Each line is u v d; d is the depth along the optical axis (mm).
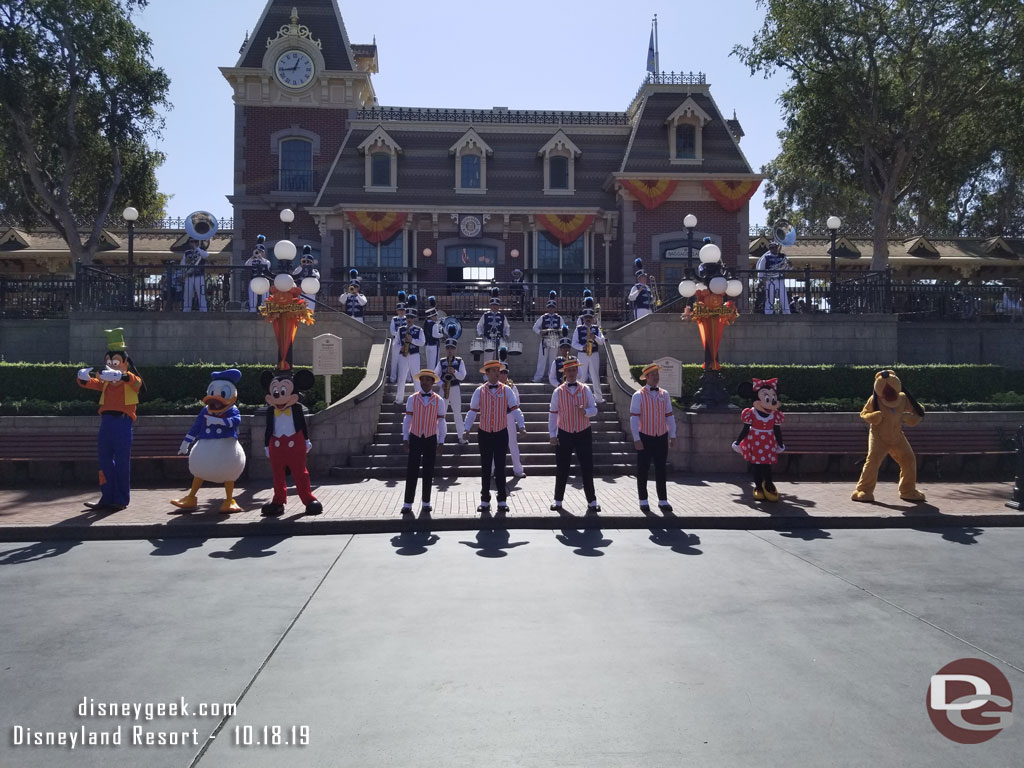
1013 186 41406
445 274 27625
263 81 28922
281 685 5035
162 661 5453
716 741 4254
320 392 15867
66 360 19125
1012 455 14289
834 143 27047
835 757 4086
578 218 27484
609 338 18109
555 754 4109
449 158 28359
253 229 28609
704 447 14133
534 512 10430
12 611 6594
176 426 13875
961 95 24672
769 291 19828
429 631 6066
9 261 33344
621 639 5883
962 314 21688
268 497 11773
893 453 11453
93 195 33500
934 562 8281
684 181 27375
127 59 28281
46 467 13148
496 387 10320
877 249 26188
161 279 20562
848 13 24844
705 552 8742
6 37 25500
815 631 6062
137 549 8984
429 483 10242
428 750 4168
